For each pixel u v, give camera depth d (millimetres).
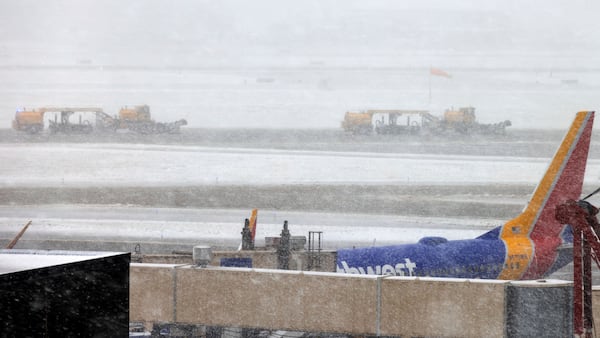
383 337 55750
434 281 54812
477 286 54156
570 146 79562
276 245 77438
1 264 26703
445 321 54625
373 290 55594
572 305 54406
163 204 152625
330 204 152750
